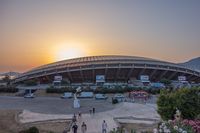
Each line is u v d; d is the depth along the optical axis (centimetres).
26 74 17662
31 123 5509
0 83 17525
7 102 9700
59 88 12650
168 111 3691
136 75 18062
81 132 4525
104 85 14475
